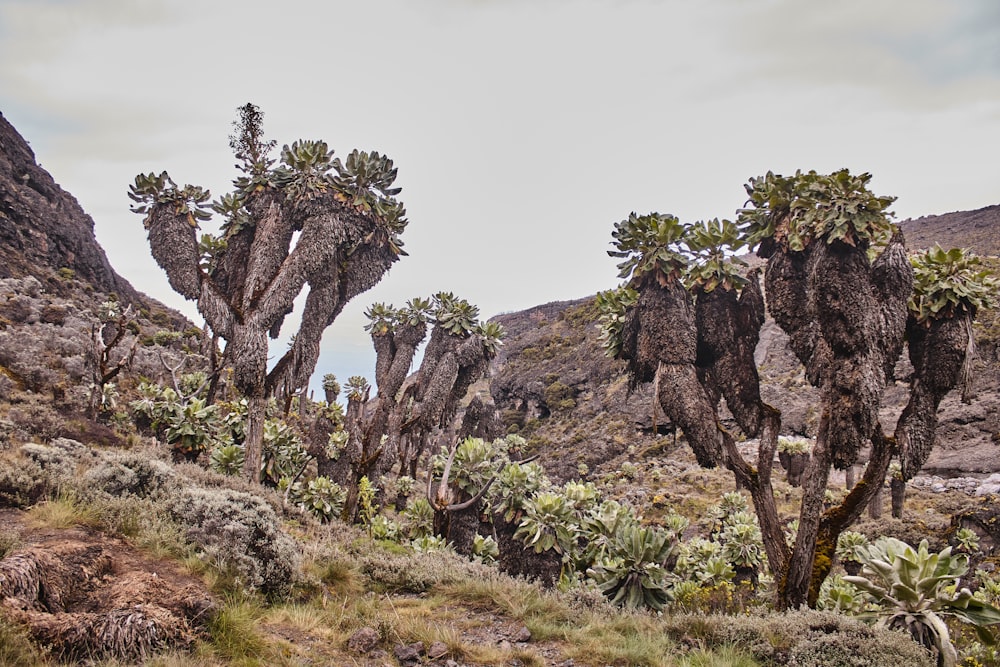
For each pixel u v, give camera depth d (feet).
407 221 61.16
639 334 37.68
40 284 140.26
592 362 229.86
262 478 67.87
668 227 36.06
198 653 15.52
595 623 24.27
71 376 85.61
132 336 135.95
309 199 55.98
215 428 64.54
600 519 40.83
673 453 141.08
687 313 36.29
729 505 75.05
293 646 18.24
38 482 24.02
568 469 156.87
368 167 58.03
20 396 69.87
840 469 30.73
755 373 36.60
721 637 22.63
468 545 49.62
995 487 82.79
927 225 264.31
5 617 13.35
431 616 24.52
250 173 61.46
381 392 71.20
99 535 21.02
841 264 30.66
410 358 72.28
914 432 31.71
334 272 57.31
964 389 32.22
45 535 19.57
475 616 24.99
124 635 14.57
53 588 15.21
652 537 32.14
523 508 40.22
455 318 70.33
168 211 57.00
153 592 17.07
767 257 37.19
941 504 77.56
